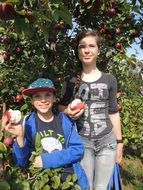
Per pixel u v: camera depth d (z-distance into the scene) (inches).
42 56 81.8
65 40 83.6
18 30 39.0
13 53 83.2
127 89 125.7
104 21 83.0
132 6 78.8
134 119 120.4
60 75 83.3
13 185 42.8
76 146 56.6
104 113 61.8
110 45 85.0
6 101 86.4
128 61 88.3
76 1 76.7
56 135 56.6
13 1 36.7
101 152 61.4
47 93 56.4
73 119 59.5
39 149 53.9
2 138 47.8
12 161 51.4
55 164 53.9
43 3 44.3
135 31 84.0
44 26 49.0
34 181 51.9
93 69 62.8
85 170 60.4
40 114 57.4
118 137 64.3
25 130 55.1
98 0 74.4
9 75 84.6
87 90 61.5
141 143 128.4
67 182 52.9
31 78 82.7
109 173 61.5
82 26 82.7
